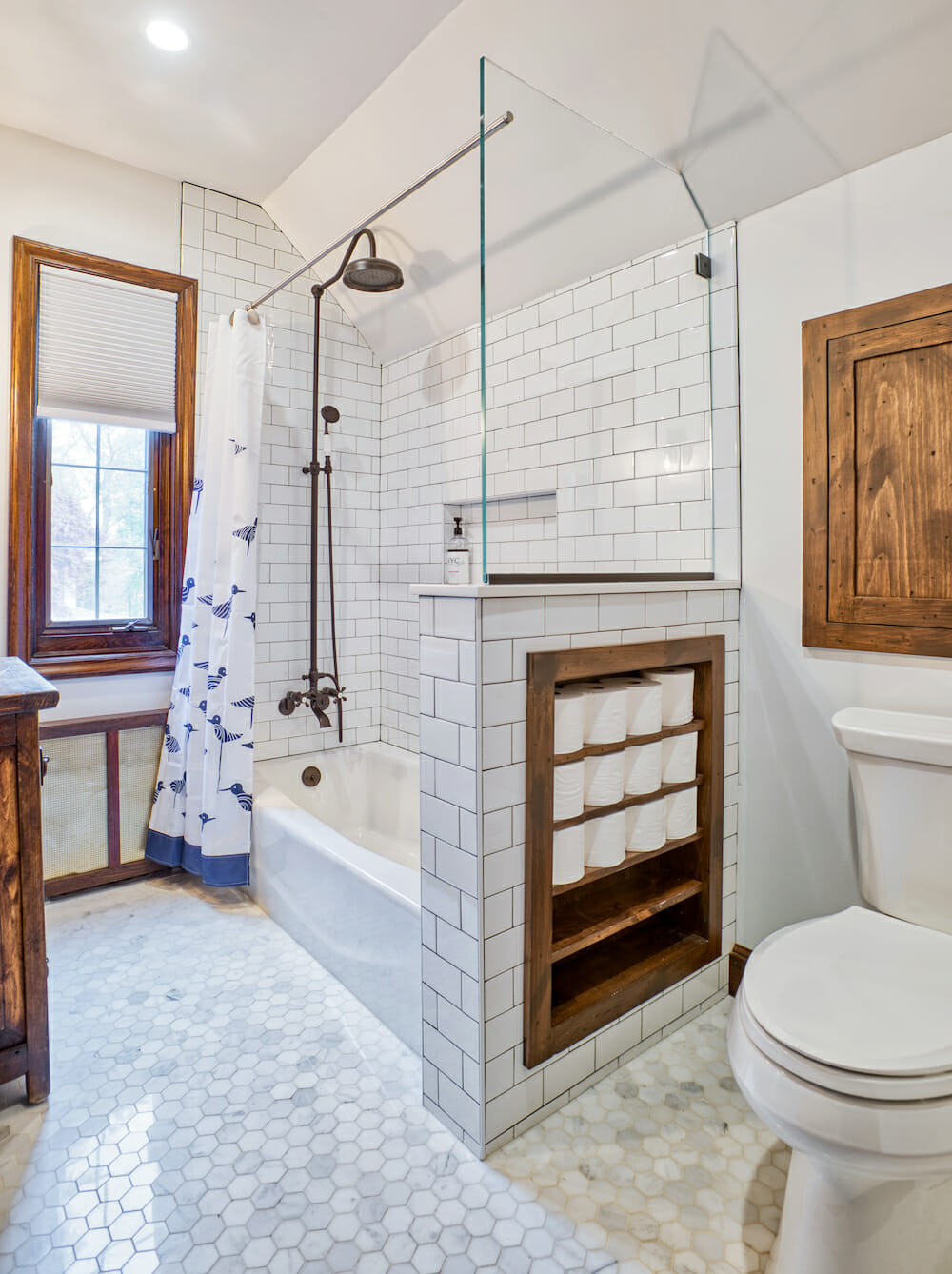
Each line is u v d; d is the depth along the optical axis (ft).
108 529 8.61
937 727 4.82
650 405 6.02
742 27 4.90
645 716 5.44
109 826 8.58
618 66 5.62
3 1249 3.94
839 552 5.55
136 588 8.84
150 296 8.48
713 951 6.13
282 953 7.11
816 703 5.79
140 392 8.49
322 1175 4.46
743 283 6.11
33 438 7.84
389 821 9.64
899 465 5.17
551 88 6.07
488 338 5.15
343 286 9.52
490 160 5.01
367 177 7.97
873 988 3.78
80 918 7.80
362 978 6.25
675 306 6.13
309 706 9.75
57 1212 4.17
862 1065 3.15
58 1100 5.08
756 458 6.09
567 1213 4.20
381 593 10.53
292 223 9.26
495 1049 4.59
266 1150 4.65
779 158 5.55
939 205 4.89
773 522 6.00
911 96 4.75
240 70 6.76
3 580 7.71
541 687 4.66
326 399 9.83
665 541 6.15
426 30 6.21
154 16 6.10
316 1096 5.15
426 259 8.35
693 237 6.23
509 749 4.53
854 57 4.72
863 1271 3.35
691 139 5.80
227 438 8.14
